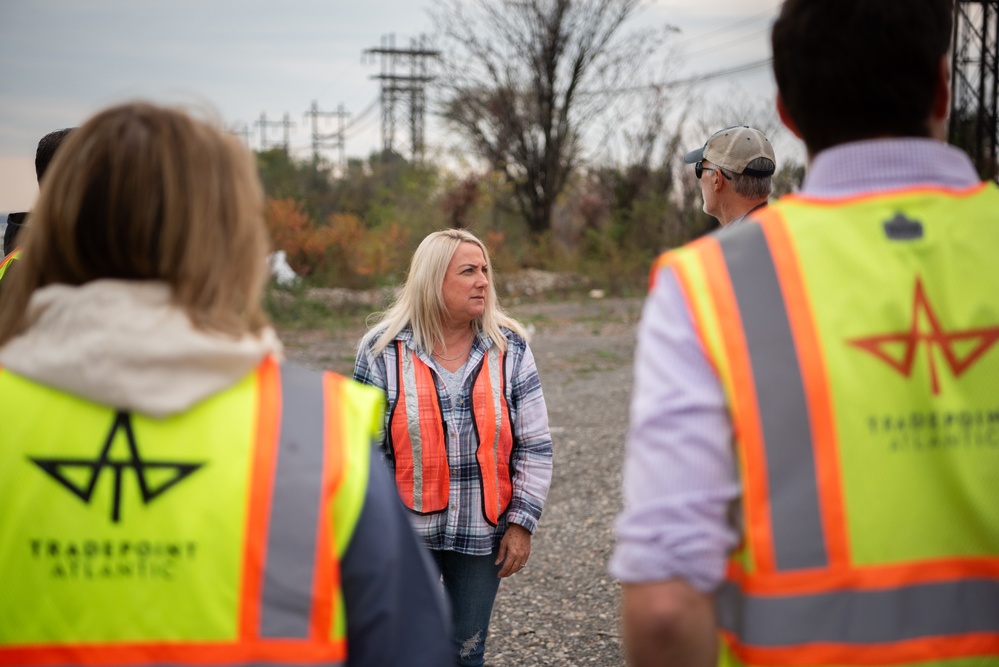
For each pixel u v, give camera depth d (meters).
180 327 1.11
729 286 1.20
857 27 1.25
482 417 2.72
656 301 1.24
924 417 1.16
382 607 1.16
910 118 1.28
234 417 1.14
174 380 1.11
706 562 1.11
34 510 1.10
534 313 16.44
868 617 1.13
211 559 1.09
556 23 23.83
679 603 1.10
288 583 1.10
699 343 1.17
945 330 1.18
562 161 25.48
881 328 1.18
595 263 21.95
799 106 1.33
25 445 1.11
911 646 1.13
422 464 2.69
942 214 1.24
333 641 1.11
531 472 2.80
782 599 1.13
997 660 1.14
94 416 1.12
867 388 1.16
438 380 2.73
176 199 1.13
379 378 2.76
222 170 1.19
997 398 1.17
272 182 28.05
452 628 2.78
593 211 25.78
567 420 7.80
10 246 2.67
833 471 1.14
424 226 22.31
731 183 3.52
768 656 1.13
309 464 1.14
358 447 1.17
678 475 1.13
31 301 1.15
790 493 1.14
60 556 1.09
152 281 1.15
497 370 2.79
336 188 35.44
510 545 2.75
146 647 1.08
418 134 30.61
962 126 18.25
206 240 1.15
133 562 1.09
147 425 1.12
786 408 1.15
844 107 1.28
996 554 1.16
